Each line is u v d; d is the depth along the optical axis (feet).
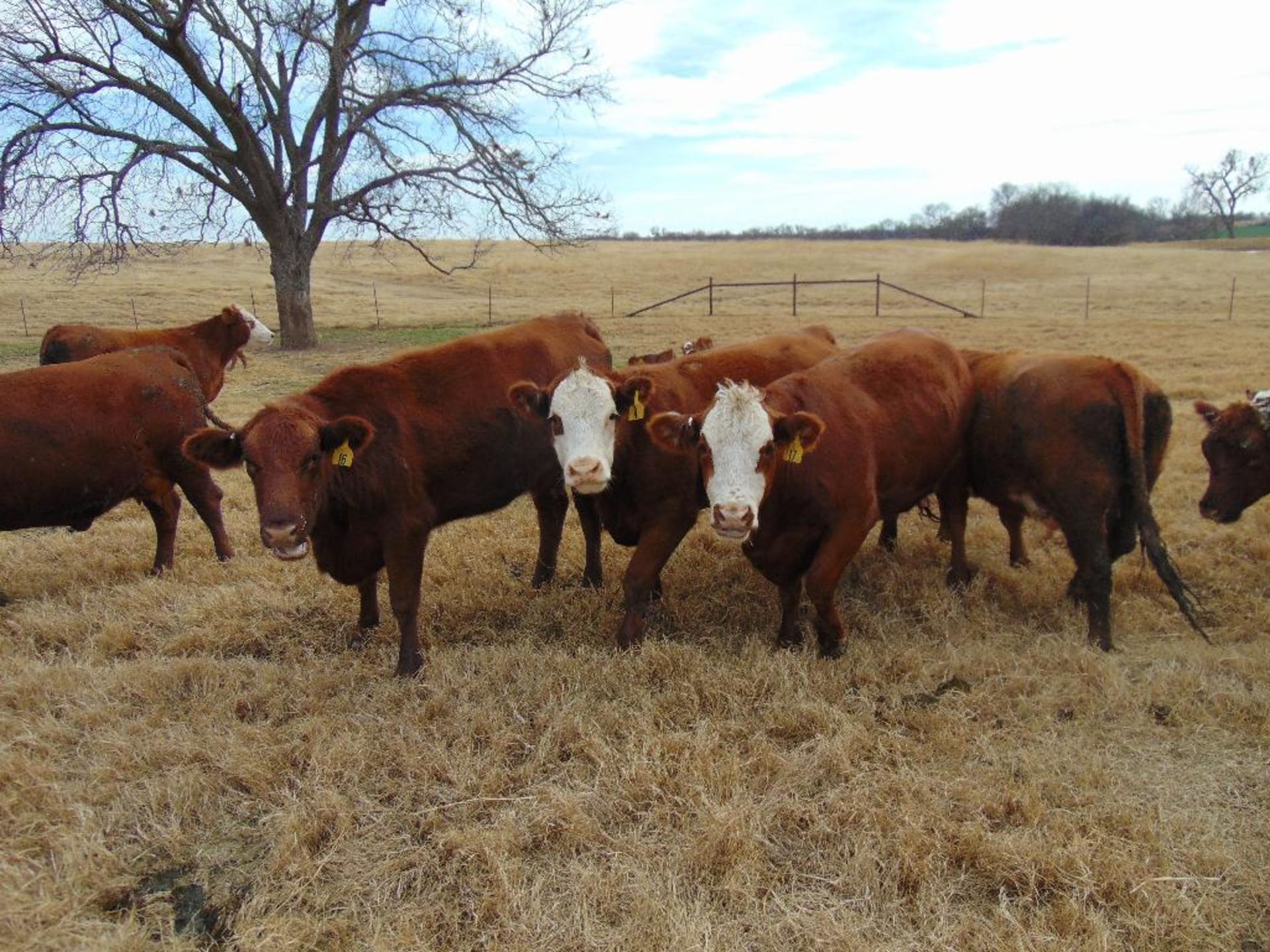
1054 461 17.90
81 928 10.36
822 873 11.31
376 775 13.25
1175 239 326.24
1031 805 12.16
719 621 19.15
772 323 90.79
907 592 20.26
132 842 12.04
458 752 13.58
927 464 19.24
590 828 11.80
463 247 214.90
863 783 12.76
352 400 16.75
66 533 25.58
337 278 146.72
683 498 17.57
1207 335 73.77
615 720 14.35
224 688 15.88
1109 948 10.03
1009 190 370.94
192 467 22.34
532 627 18.88
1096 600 17.51
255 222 76.95
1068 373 18.13
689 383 19.04
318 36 72.13
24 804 12.48
